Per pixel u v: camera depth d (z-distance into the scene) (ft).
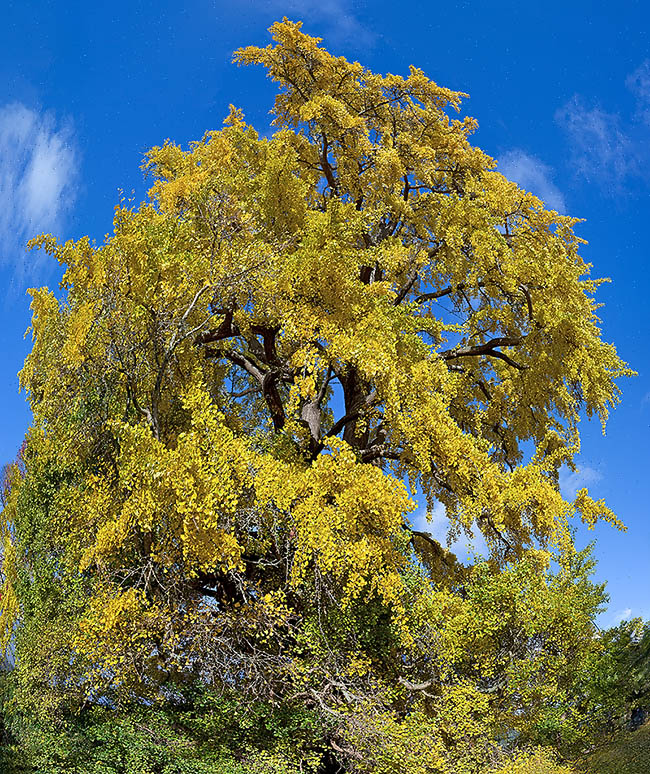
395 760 30.91
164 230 37.88
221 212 37.50
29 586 40.70
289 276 36.91
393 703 35.68
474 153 53.06
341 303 37.81
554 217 47.62
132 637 31.32
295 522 32.81
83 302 35.22
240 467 32.37
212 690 34.40
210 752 31.42
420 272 49.93
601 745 46.06
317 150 51.57
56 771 32.37
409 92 51.62
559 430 49.70
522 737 43.98
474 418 54.03
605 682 47.65
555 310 43.57
